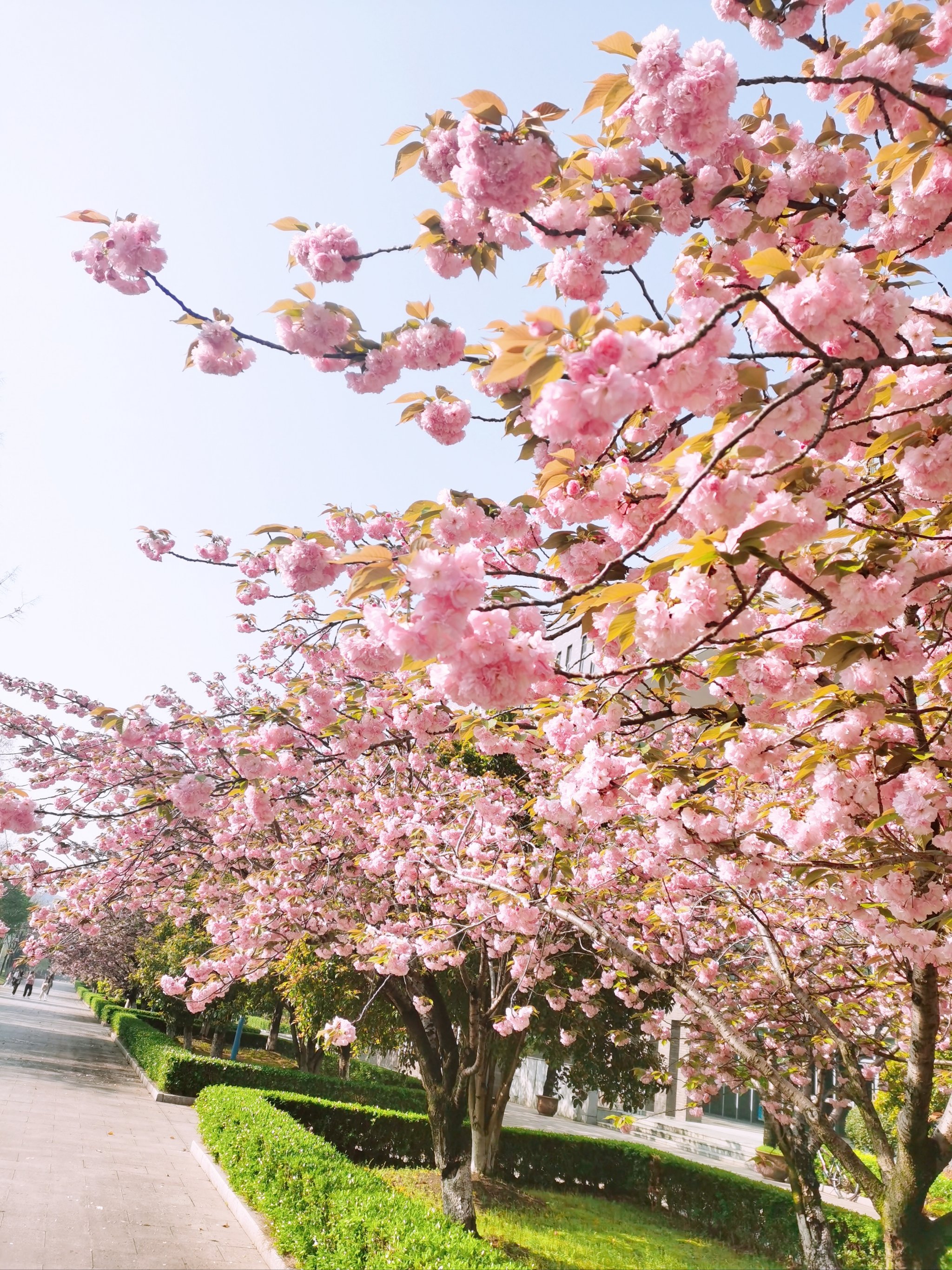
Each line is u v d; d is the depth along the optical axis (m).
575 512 2.64
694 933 7.11
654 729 3.55
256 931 7.64
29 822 5.99
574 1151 12.12
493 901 6.16
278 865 7.77
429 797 7.81
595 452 2.43
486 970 9.09
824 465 2.35
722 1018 4.45
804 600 2.90
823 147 2.79
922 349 2.49
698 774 3.45
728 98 2.37
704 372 1.84
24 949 12.13
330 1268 5.48
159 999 22.66
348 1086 15.99
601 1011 10.07
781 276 2.04
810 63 3.16
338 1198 5.83
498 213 2.66
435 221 2.74
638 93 2.60
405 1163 11.85
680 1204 10.95
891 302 2.23
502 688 2.05
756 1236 9.68
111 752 8.23
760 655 2.79
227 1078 14.95
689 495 2.01
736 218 2.69
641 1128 18.64
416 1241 4.96
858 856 3.94
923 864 3.01
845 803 2.97
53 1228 6.16
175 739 6.73
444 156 2.61
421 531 2.69
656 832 4.29
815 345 1.92
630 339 1.66
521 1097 25.61
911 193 2.61
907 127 2.79
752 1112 18.41
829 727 2.91
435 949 6.57
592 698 3.31
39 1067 15.52
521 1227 8.67
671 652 2.15
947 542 2.70
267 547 2.96
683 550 2.06
